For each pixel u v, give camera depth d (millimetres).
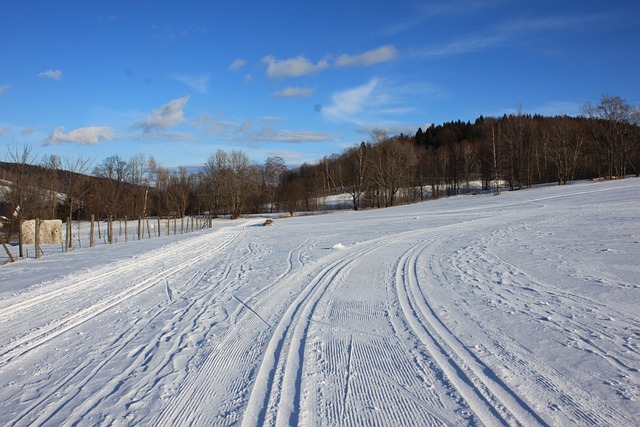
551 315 6812
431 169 91750
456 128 118750
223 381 4910
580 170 74250
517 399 4176
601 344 5508
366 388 4566
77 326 7285
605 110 64688
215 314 7855
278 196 79938
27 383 5043
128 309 8367
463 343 5777
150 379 5043
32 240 26844
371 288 9484
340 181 95812
